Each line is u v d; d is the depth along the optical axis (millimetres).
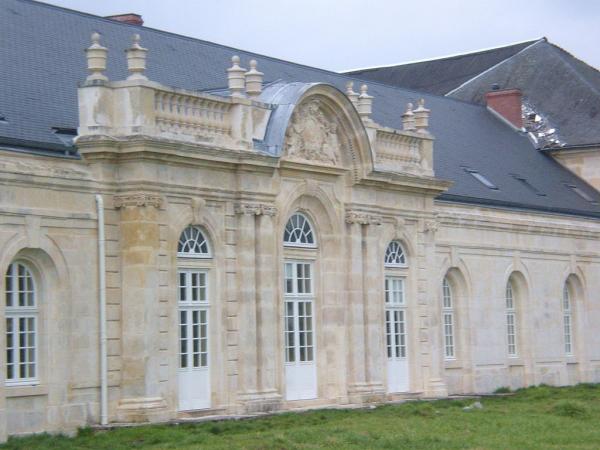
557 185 51656
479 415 33031
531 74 59250
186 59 38312
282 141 33281
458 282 43688
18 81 31047
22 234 27719
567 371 49219
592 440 27734
